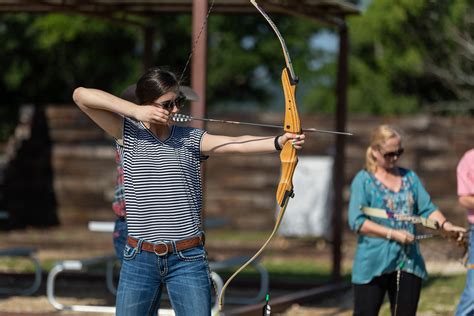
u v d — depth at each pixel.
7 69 40.78
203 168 12.86
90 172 28.42
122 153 8.41
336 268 18.09
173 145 8.21
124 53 40.75
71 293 17.27
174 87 8.23
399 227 10.74
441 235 10.93
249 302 16.48
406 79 38.75
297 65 40.31
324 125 27.38
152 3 17.62
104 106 8.16
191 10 18.11
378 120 26.89
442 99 38.22
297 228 26.19
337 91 18.14
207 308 8.12
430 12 34.72
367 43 38.16
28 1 16.20
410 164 26.84
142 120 8.00
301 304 16.08
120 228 11.05
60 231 27.81
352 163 26.81
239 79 40.59
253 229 27.92
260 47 39.50
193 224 8.16
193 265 8.11
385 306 15.63
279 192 8.18
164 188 8.09
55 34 37.72
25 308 15.30
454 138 26.75
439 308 15.63
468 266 10.66
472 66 34.97
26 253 17.02
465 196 10.60
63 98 42.75
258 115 27.67
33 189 28.61
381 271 10.65
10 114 43.16
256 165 27.89
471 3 33.88
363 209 10.80
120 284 8.27
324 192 26.08
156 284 8.23
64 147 28.53
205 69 12.95
